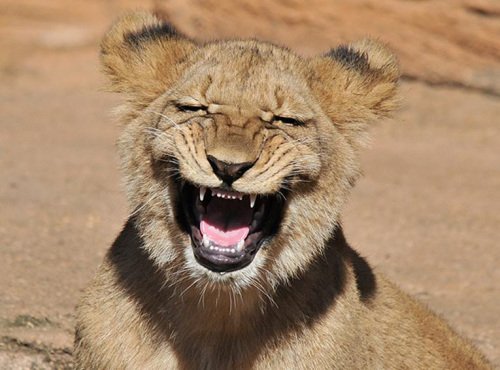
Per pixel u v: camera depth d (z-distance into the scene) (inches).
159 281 414.3
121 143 423.8
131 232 428.8
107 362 418.0
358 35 1366.9
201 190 387.9
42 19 1676.9
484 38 1327.5
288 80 408.8
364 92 438.0
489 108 1304.1
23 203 824.3
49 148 1062.4
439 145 1181.1
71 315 575.2
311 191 407.2
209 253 390.0
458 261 751.7
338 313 421.1
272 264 407.5
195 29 1449.3
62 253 693.3
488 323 628.7
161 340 416.5
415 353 474.0
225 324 412.2
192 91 398.6
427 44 1348.4
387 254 756.6
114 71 438.3
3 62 1520.7
